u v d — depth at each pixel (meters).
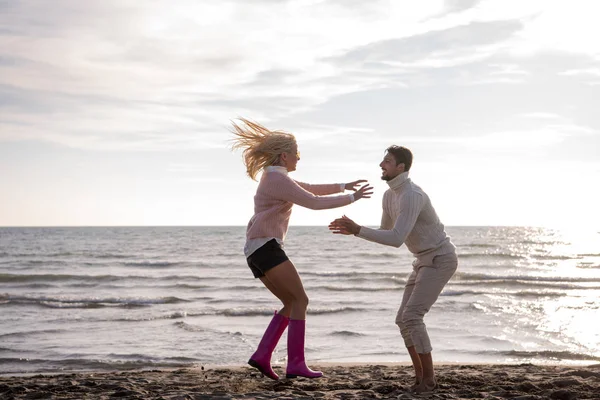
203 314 14.72
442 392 4.55
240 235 89.69
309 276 27.56
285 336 10.89
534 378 5.64
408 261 38.28
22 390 5.31
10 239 76.38
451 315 14.14
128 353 9.80
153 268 32.72
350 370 7.21
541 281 26.66
